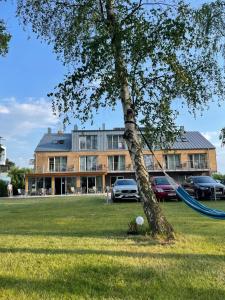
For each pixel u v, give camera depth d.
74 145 57.25
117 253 6.97
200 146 56.50
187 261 6.38
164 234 8.54
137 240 8.30
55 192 55.38
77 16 9.88
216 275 5.62
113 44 8.83
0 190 50.94
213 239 8.37
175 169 55.25
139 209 15.78
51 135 61.00
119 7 9.00
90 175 55.19
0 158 41.62
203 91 9.78
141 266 6.05
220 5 12.79
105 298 4.75
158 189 22.36
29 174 54.81
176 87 9.48
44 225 11.34
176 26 8.70
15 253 7.00
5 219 13.36
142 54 8.85
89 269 5.90
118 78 9.14
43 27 10.38
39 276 5.59
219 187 22.73
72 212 15.46
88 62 8.95
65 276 5.59
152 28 8.77
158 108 9.60
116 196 23.00
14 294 4.85
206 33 12.17
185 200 9.10
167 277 5.52
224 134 16.22
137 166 9.13
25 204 23.56
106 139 57.44
